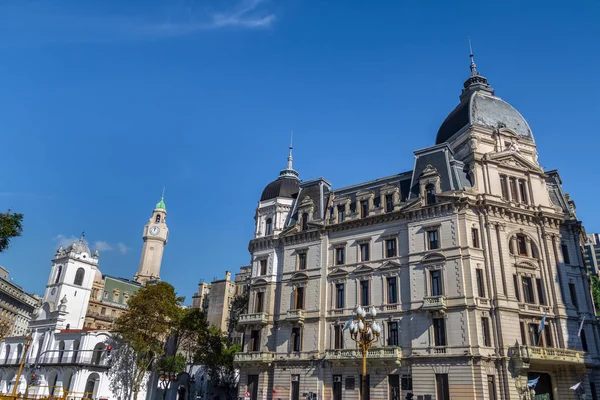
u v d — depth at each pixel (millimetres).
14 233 37219
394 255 61875
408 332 56750
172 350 88562
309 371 61938
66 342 87125
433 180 61875
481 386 50344
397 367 55812
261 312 69250
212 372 87812
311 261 68688
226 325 118438
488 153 63000
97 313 132875
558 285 58562
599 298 79500
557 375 54906
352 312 61719
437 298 55125
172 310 74562
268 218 78125
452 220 58375
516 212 60250
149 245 187250
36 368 79938
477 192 60344
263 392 65000
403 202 63562
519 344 53094
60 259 102688
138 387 72438
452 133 70250
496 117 68938
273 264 72062
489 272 55938
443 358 53000
